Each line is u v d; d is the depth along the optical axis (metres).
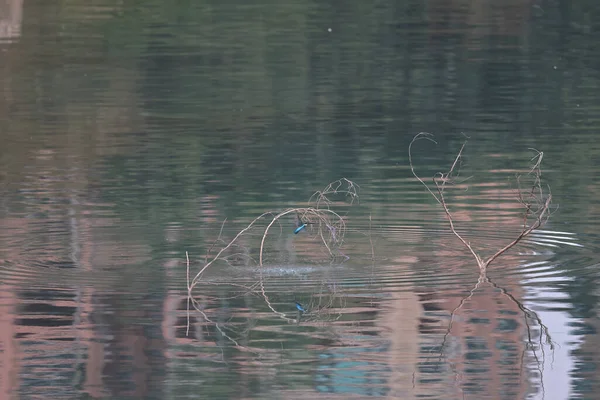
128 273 39.75
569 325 33.19
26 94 89.19
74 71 100.88
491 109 79.56
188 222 47.91
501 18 133.00
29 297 36.62
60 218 49.00
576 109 78.75
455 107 80.75
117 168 61.25
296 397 27.98
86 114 80.06
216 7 144.38
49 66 103.81
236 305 35.72
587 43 113.25
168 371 29.95
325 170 59.50
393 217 48.34
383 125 73.88
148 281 38.69
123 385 28.95
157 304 35.91
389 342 32.00
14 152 66.88
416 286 37.59
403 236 45.00
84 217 49.12
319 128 73.25
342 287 37.59
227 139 69.81
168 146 67.75
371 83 92.38
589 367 29.75
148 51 112.00
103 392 28.59
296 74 97.62
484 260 40.81
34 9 142.00
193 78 96.31
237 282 38.50
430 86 90.50
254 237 45.12
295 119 76.69
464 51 109.62
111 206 51.50
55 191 55.38
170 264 41.09
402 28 126.19
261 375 29.52
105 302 36.09
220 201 52.09
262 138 69.88
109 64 104.50
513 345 31.58
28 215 49.78
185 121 76.62
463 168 59.62
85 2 146.75
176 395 28.22
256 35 122.31
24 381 29.27
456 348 31.45
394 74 96.81
